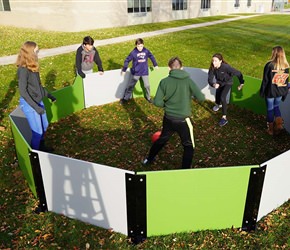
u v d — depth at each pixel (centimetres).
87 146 578
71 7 1872
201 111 740
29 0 2053
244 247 356
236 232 376
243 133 636
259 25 2423
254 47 1484
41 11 2014
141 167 512
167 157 543
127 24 2252
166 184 339
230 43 1564
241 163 532
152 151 496
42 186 388
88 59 718
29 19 2112
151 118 704
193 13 2989
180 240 365
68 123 668
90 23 1995
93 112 730
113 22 2142
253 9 4347
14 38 1628
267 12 4344
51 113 656
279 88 577
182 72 428
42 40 1579
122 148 571
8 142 577
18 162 506
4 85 869
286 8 5312
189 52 1337
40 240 364
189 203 355
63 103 682
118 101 797
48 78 941
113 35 1756
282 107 651
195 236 370
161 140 476
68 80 931
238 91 755
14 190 448
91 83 739
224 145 588
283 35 1903
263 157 550
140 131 639
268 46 1529
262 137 620
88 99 750
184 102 434
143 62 741
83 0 1911
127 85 796
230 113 734
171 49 1385
